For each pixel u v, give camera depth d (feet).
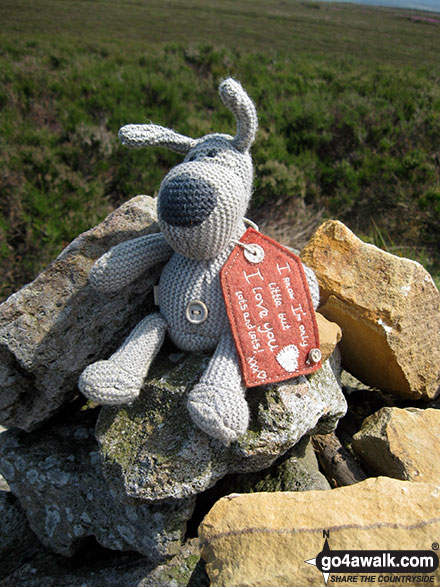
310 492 0.71
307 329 0.80
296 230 2.19
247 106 0.76
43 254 1.87
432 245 2.04
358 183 2.33
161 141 0.84
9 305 0.88
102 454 0.79
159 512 0.81
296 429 0.77
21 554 1.01
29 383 0.95
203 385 0.73
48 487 0.95
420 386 1.03
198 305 0.81
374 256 0.98
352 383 1.23
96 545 0.99
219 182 0.74
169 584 0.81
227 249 0.82
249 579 0.63
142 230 0.94
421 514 0.66
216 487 0.92
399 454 0.83
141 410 0.81
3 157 2.26
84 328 0.91
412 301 0.96
